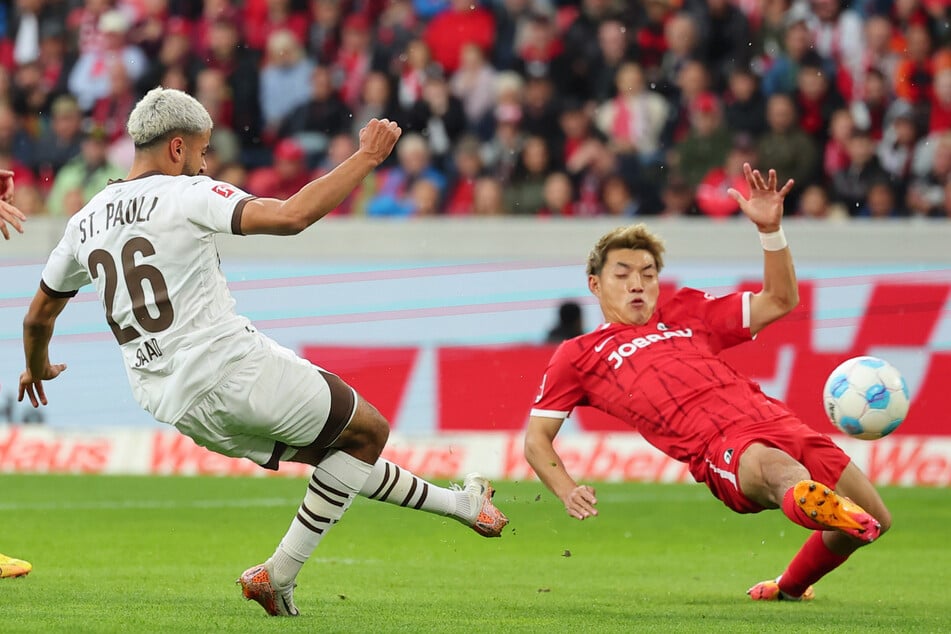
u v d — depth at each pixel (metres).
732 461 18.36
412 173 51.62
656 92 53.25
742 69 51.59
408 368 43.22
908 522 33.56
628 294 20.19
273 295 43.66
